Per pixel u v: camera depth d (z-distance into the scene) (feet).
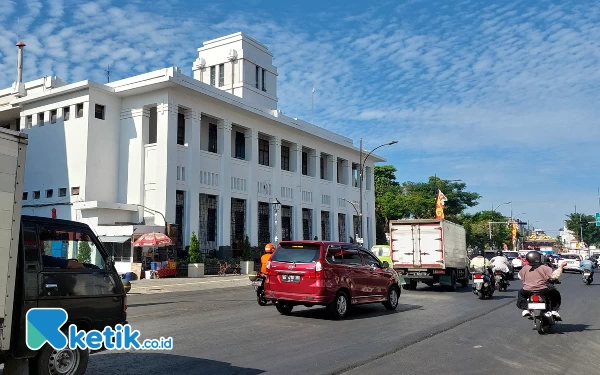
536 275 34.40
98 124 101.14
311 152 146.92
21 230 18.79
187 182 103.65
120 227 88.99
